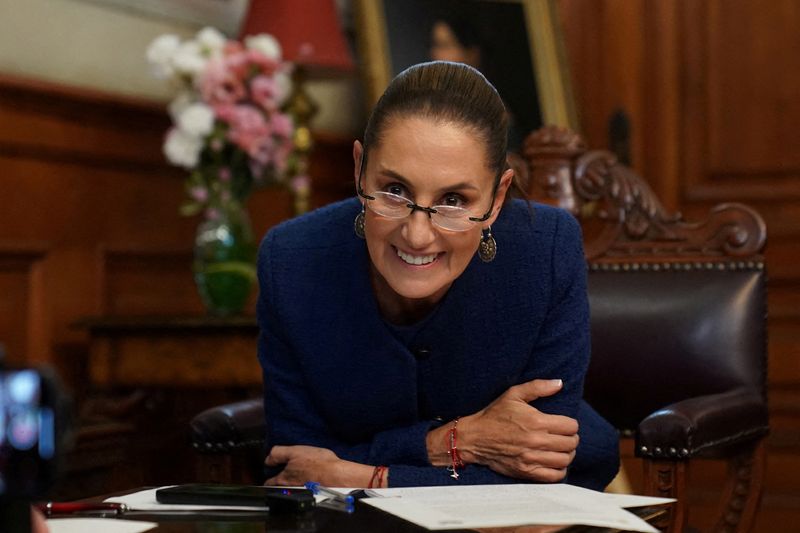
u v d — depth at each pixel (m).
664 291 2.81
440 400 2.10
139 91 4.07
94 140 3.80
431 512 1.51
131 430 3.18
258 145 3.66
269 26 4.20
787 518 5.10
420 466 2.04
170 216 4.18
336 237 2.10
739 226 2.82
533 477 1.98
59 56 3.71
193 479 3.89
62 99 3.65
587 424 2.34
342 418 2.11
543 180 3.01
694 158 5.41
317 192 5.05
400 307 2.03
